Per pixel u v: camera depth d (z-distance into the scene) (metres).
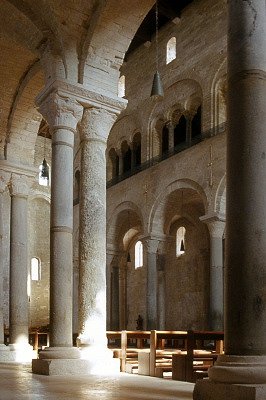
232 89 6.64
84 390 7.93
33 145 17.31
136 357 13.85
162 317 33.19
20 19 12.88
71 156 12.05
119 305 36.16
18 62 15.54
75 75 12.29
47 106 12.21
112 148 34.56
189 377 9.86
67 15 12.16
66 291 11.31
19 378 9.94
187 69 28.53
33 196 39.09
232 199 6.39
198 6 28.52
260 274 6.09
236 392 5.78
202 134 26.72
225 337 6.26
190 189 27.41
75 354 10.98
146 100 31.58
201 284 31.05
